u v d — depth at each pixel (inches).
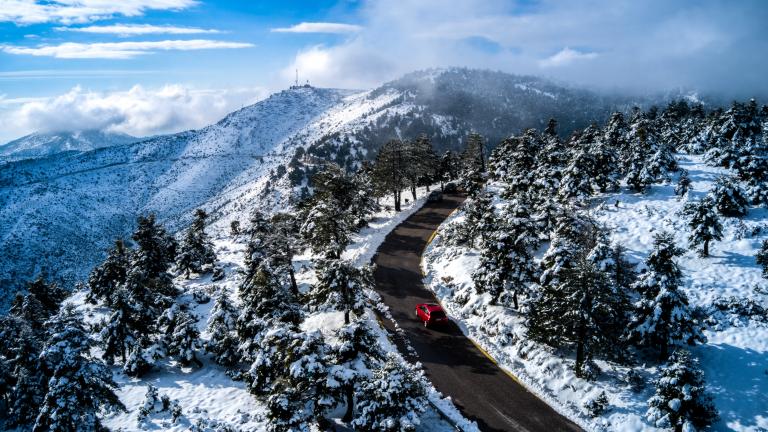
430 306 1245.7
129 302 1380.4
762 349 878.4
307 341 772.0
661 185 1781.5
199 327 1601.9
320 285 1172.5
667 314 868.0
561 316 910.4
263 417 897.5
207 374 1210.6
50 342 914.1
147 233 1919.3
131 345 1349.7
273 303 1085.8
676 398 733.3
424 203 2704.2
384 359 835.4
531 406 866.8
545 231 1477.6
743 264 1179.3
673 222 1448.1
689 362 747.4
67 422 883.4
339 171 2036.2
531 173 1945.1
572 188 1710.1
